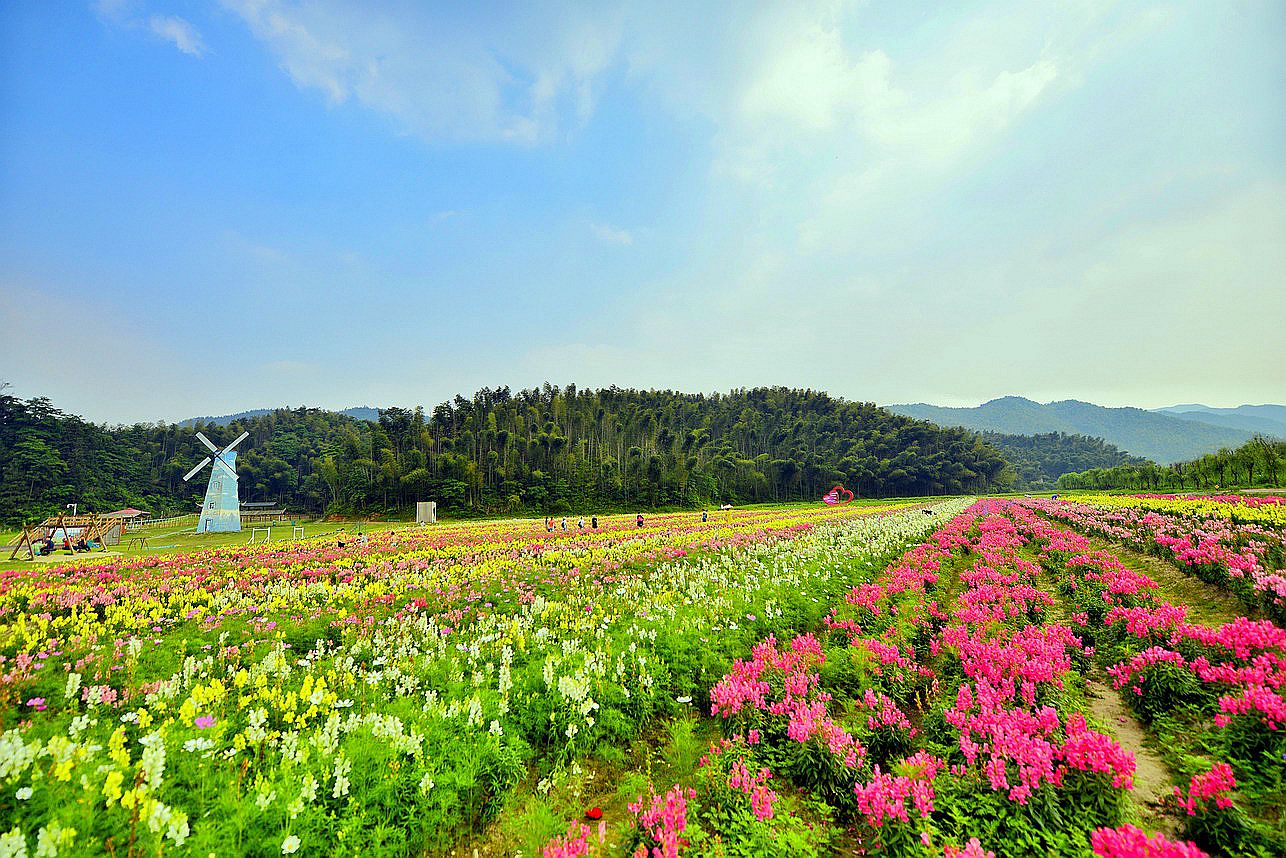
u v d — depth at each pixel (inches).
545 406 4035.4
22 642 329.1
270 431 4975.4
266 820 154.6
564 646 303.6
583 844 146.6
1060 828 157.9
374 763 185.5
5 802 149.0
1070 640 309.0
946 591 500.1
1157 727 222.7
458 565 700.7
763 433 4909.0
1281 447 1962.4
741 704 239.0
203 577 615.5
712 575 543.2
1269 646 236.7
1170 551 553.9
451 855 170.2
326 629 389.1
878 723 224.7
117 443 3814.0
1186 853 128.6
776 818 171.2
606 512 2773.1
